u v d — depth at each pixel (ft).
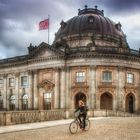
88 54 220.64
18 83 258.78
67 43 254.27
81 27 255.91
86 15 265.95
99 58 220.84
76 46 240.53
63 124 111.45
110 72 222.48
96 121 124.57
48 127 100.01
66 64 228.84
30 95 247.29
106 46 224.94
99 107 218.59
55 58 231.50
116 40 256.93
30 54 245.04
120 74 223.10
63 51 228.84
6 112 109.40
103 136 73.72
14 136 76.43
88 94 220.84
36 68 242.99
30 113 122.21
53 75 233.35
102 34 252.42
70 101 225.97
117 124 103.65
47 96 237.04
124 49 226.79
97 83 220.43
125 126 95.81
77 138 71.26
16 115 114.42
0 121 106.93
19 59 257.55
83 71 223.71
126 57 225.15
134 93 230.27
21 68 256.73
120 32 268.82
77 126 82.33
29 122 120.98
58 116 142.20
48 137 73.61
